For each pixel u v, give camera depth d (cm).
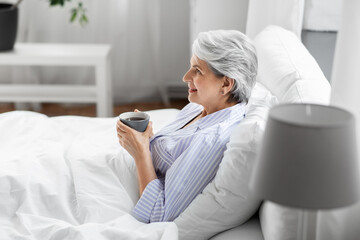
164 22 405
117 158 176
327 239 122
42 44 367
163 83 412
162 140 171
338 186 87
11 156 181
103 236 140
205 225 148
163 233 140
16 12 340
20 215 150
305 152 87
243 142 140
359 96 120
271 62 200
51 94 361
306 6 256
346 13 117
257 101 168
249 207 147
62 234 140
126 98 419
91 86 376
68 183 168
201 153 152
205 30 309
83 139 202
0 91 363
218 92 163
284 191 89
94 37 401
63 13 394
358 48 118
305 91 165
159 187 159
